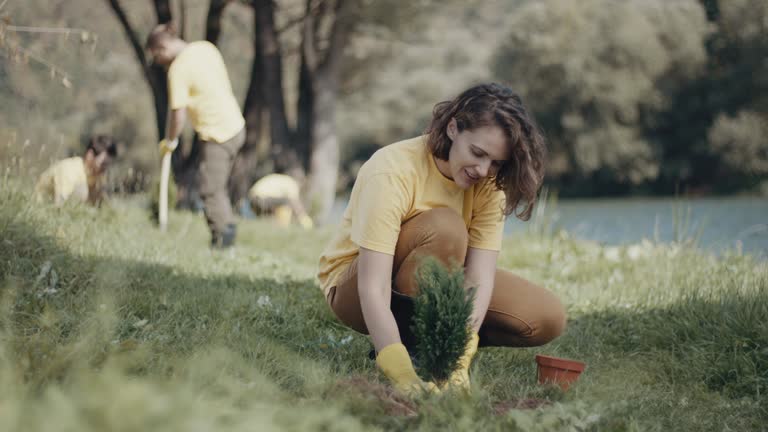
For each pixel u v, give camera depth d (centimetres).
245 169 1530
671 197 3241
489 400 249
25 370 220
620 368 343
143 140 2825
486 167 272
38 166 625
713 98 3231
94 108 2445
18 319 329
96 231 548
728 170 3225
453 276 262
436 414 228
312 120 1570
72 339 288
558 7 3312
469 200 307
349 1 1488
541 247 798
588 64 3262
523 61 3375
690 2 3381
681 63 3281
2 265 399
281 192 1248
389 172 286
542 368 303
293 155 1548
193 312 374
